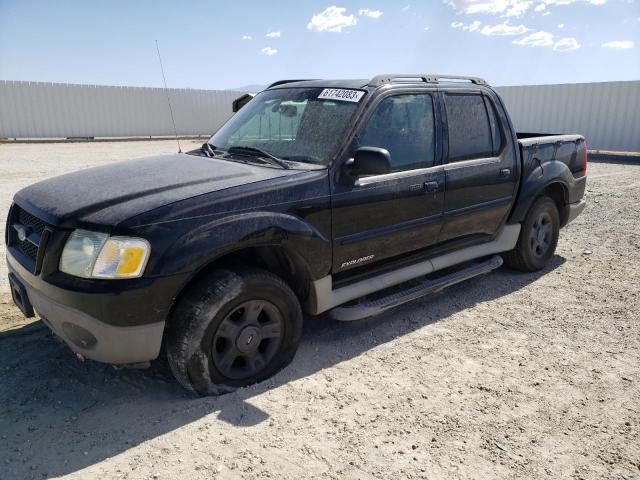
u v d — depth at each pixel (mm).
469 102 4332
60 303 2678
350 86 3682
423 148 3898
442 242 4203
